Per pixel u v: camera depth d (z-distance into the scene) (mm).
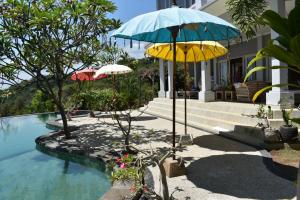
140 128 11961
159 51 8969
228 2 7156
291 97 8406
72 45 10625
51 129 15211
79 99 19516
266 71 14625
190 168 6152
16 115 21875
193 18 4707
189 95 17672
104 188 6305
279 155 6703
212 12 12242
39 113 21422
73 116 17625
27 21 9477
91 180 6879
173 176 5668
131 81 14789
